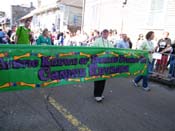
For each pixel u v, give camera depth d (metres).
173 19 9.74
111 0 13.65
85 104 4.62
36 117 3.83
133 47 11.68
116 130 3.55
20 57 3.30
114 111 4.36
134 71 5.29
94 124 3.71
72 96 5.10
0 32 8.35
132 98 5.35
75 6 23.62
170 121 4.12
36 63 3.48
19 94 4.99
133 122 3.91
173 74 7.08
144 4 11.14
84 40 12.92
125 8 12.41
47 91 5.36
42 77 3.60
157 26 10.51
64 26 22.45
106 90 5.90
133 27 11.91
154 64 7.63
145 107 4.77
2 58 3.14
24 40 5.71
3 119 3.67
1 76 3.17
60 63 3.79
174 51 7.92
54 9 26.20
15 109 4.12
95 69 4.39
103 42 5.12
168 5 9.95
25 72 3.39
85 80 4.26
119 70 4.90
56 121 3.72
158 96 5.75
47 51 3.58
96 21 15.48
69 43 13.47
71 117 3.92
